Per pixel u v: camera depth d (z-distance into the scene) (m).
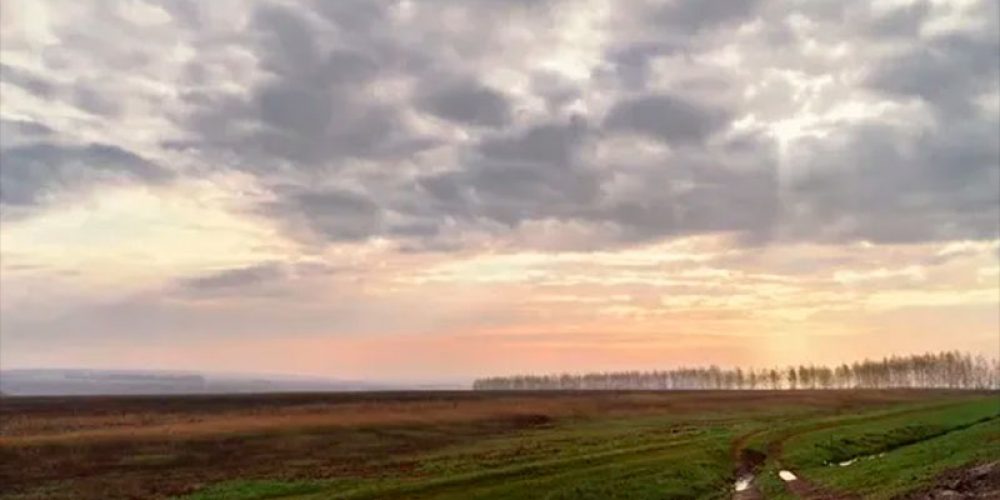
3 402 170.38
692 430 91.31
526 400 173.38
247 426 98.12
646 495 49.00
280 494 51.22
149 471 65.75
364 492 48.00
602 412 134.12
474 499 45.50
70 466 67.69
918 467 49.25
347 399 184.38
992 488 36.47
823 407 143.38
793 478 56.00
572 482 49.84
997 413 97.75
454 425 106.38
